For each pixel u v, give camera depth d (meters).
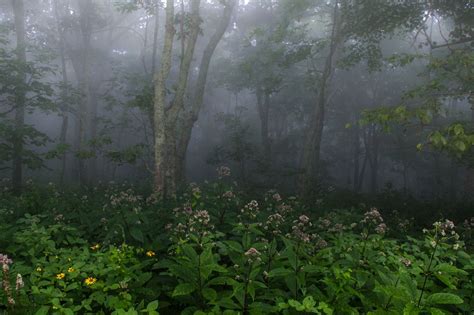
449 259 5.89
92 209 8.79
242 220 7.13
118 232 6.25
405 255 5.51
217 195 9.28
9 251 5.37
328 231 7.25
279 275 4.50
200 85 15.03
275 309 4.09
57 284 4.56
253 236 6.12
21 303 3.80
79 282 4.44
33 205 8.74
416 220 12.77
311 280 4.82
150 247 5.88
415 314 3.54
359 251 5.39
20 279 3.55
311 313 4.18
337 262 5.04
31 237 5.63
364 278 4.52
